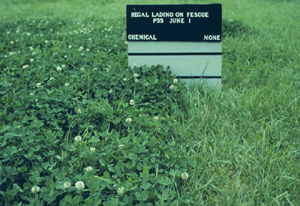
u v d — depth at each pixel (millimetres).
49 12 11117
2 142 2895
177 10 4551
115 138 3148
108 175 2637
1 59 5383
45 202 2502
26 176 2703
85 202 2340
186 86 4621
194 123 3781
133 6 4582
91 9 11875
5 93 4160
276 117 3863
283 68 5277
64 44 6367
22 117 3502
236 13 10930
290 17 10211
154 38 4656
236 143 3381
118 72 4707
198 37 4609
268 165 3068
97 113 3652
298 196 2762
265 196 2693
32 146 2941
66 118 3686
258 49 6379
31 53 5625
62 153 2881
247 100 4203
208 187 2883
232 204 2643
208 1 12758
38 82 4391
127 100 4094
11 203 2484
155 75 4434
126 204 2367
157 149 3033
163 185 2660
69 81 4398
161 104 4062
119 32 7445
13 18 9859
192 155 3201
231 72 5195
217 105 4145
